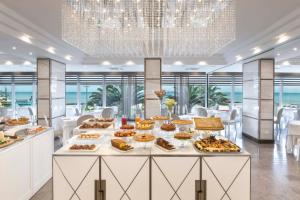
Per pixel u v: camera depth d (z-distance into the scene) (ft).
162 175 9.00
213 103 39.14
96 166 8.93
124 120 14.56
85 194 8.98
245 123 26.96
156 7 11.44
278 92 40.06
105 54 22.03
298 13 12.55
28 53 21.26
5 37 15.10
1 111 31.81
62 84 27.17
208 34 14.05
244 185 9.05
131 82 39.65
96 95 39.86
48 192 12.06
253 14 13.30
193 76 39.14
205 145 9.84
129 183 8.98
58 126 22.17
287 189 12.54
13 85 39.52
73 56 24.94
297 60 28.35
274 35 15.89
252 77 25.00
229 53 25.31
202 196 9.04
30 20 14.52
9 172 9.72
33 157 11.76
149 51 20.18
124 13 12.06
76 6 11.39
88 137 11.37
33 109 34.73
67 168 8.93
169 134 12.48
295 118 29.37
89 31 14.11
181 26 13.52
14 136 10.79
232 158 9.00
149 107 23.77
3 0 11.51
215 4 11.17
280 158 18.19
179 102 39.19
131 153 9.11
